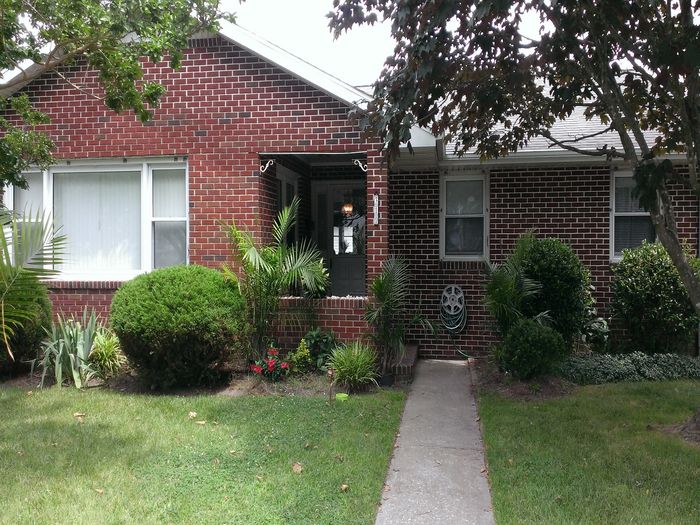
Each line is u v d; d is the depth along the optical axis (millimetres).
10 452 4879
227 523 3723
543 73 6391
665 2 5254
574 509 3920
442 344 9141
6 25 6438
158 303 6676
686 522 3736
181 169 8305
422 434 5547
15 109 7613
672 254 5367
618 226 8938
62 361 7230
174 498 4066
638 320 8242
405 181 9297
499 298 7164
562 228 8914
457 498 4219
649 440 5188
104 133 8219
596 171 8828
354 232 11016
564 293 7820
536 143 8922
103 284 8273
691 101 5113
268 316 7512
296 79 7781
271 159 8086
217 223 7969
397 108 5414
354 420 5766
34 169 8633
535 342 6777
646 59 5379
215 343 6727
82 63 8227
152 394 6840
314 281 7422
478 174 9156
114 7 6707
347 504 4012
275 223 7859
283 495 4121
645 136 8938
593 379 7348
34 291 4918
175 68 7168
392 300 7094
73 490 4160
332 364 6984
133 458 4754
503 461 4746
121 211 8508
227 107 7938
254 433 5363
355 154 7938
